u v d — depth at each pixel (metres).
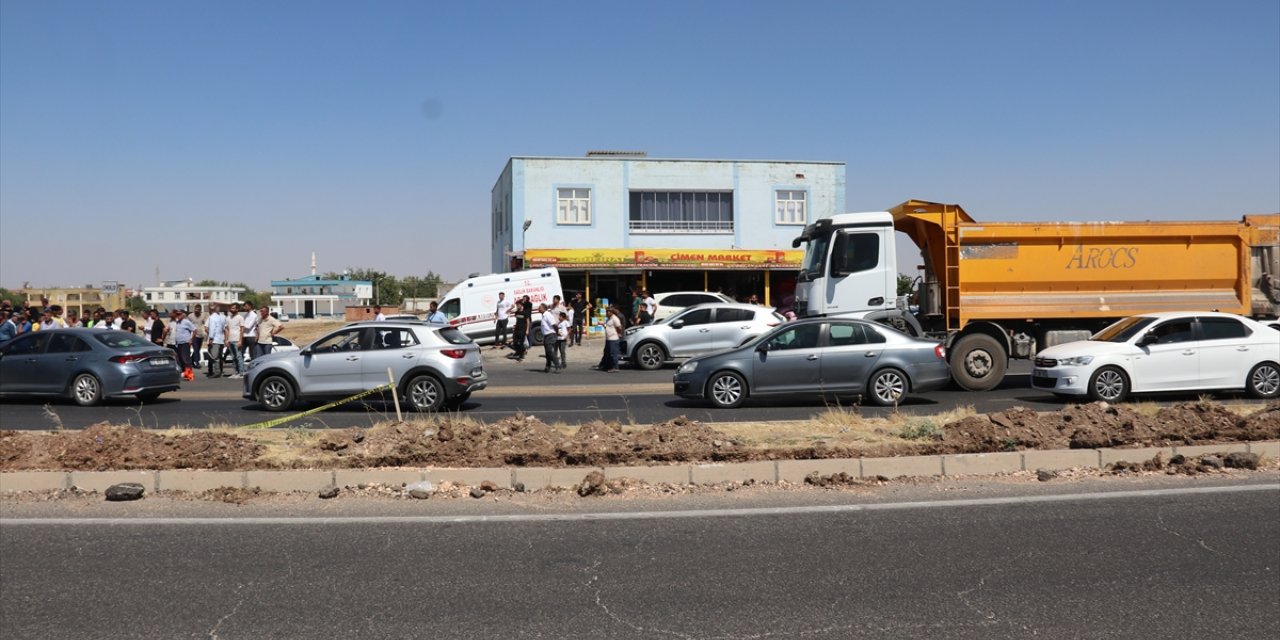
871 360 14.02
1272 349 13.80
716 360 14.21
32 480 7.80
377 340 14.38
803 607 4.88
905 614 4.77
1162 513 6.77
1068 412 9.73
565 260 34.69
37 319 22.41
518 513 7.04
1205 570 5.43
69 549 6.07
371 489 7.80
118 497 7.47
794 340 14.22
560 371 22.47
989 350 16.44
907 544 6.09
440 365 14.07
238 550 6.04
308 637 4.50
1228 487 7.55
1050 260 16.58
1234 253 16.75
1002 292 16.56
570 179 38.00
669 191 38.72
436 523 6.73
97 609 4.91
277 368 14.38
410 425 9.58
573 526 6.62
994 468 8.30
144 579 5.42
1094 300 16.62
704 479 8.03
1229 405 11.87
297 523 6.73
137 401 16.84
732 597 5.06
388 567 5.65
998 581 5.29
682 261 35.56
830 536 6.30
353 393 14.24
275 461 8.54
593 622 4.69
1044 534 6.27
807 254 17.69
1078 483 7.84
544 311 22.27
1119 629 4.52
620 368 23.28
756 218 39.19
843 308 16.67
